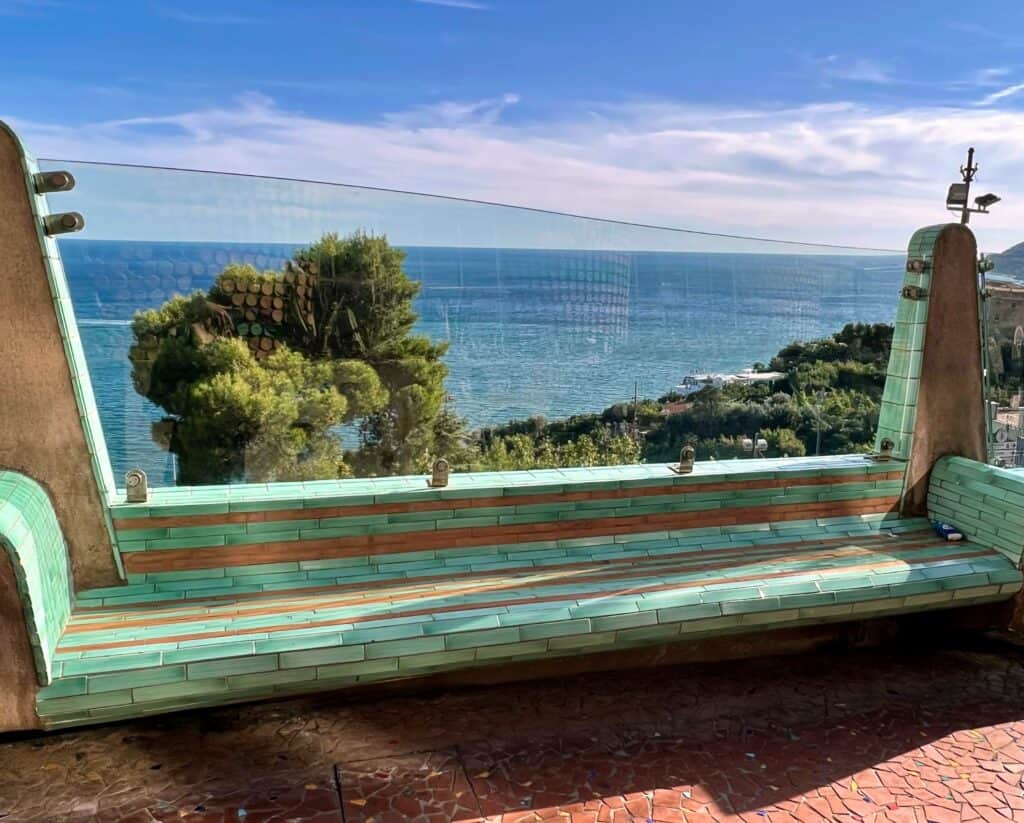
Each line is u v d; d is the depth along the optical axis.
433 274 2.59
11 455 2.26
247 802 2.14
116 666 2.03
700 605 2.54
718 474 3.07
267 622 2.27
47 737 2.38
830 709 2.73
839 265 3.20
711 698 2.78
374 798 2.19
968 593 2.90
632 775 2.33
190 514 2.46
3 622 1.90
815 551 3.02
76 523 2.36
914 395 3.34
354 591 2.51
